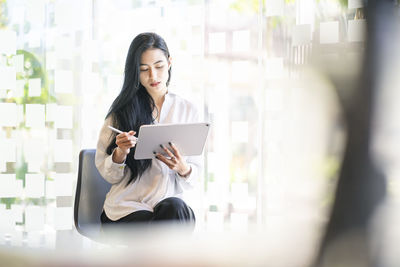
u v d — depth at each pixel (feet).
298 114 1.54
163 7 9.65
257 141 8.79
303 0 8.25
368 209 1.40
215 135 9.04
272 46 8.55
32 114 10.46
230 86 8.98
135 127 7.16
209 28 9.12
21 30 10.74
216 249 1.18
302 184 1.49
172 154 6.67
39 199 10.50
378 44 1.50
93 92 10.33
